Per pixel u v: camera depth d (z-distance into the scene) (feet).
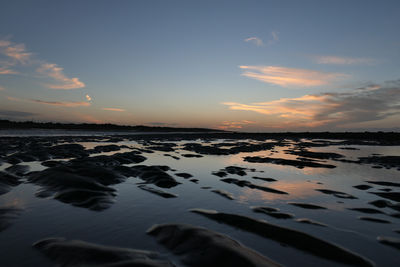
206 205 22.17
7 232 15.53
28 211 19.45
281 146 103.35
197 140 144.05
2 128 194.70
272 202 23.72
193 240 13.92
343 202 24.26
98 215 18.93
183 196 24.95
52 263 11.98
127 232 15.93
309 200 24.76
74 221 17.63
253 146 97.25
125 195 24.75
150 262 11.63
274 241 14.99
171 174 37.01
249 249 13.55
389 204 23.30
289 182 33.42
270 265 11.76
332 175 39.09
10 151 58.49
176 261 12.53
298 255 13.48
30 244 13.99
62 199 22.18
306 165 48.67
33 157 47.80
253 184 30.55
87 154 57.36
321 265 12.63
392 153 76.48
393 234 16.74
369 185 31.91
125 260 11.85
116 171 33.04
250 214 20.13
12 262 12.04
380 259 13.47
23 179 29.22
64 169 29.81
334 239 15.84
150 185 29.12
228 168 42.32
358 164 52.21
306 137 202.80
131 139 131.85
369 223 18.67
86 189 24.20
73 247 13.01
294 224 18.20
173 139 143.23
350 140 156.04
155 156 60.44
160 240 14.75
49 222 17.34
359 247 14.83
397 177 37.99
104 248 12.89
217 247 12.92
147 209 20.67
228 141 140.46
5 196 23.09
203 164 49.03
